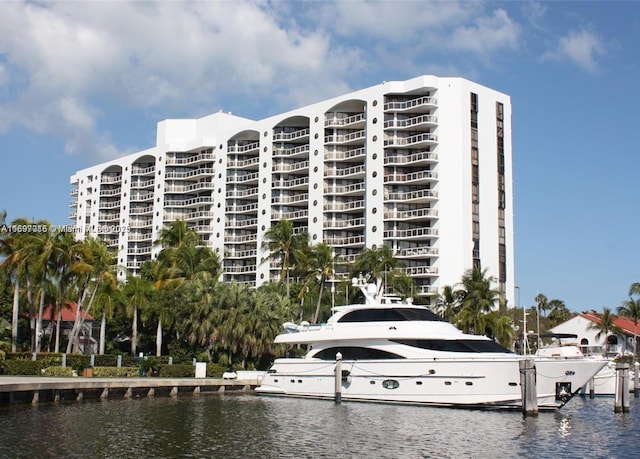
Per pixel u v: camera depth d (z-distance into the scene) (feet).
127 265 398.42
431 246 284.20
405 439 97.04
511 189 309.01
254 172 356.79
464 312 236.02
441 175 286.66
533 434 103.24
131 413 119.65
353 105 315.37
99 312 244.63
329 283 292.20
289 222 269.85
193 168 384.88
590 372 129.90
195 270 248.73
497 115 307.58
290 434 100.17
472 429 106.83
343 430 104.37
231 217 354.13
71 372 180.96
